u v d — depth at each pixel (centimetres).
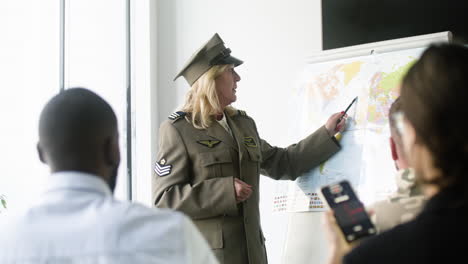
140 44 412
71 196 110
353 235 106
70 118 115
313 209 266
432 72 91
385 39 333
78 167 114
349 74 284
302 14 375
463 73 89
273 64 381
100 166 117
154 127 411
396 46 281
